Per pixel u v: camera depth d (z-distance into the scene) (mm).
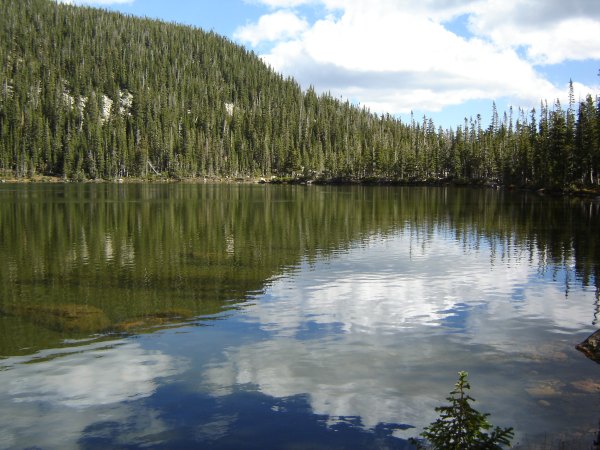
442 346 13016
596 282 20594
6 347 12961
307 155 156750
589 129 83938
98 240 31938
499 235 34688
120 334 14016
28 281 20547
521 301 17688
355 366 11648
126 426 9008
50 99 170000
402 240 32344
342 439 8516
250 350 12750
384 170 146625
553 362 11789
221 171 163500
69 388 10578
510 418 9031
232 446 8336
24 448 8359
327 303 17375
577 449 8008
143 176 152375
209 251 28031
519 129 128875
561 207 58281
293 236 34062
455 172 133250
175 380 10938
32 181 140000
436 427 6781
